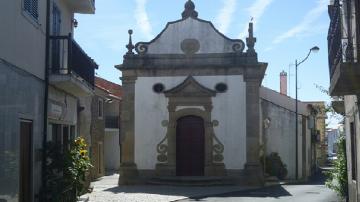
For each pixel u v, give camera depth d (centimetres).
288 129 3684
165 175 2920
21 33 1141
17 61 1109
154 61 2945
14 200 1085
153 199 2172
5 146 1018
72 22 1775
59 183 1341
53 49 1430
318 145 5616
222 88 2919
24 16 1158
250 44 2909
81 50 1540
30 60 1216
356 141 1441
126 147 2944
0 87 988
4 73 1016
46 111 1345
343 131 1973
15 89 1092
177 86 2923
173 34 2950
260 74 2897
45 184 1327
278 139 3669
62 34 1608
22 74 1146
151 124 2948
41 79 1318
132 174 2922
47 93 1351
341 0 1284
